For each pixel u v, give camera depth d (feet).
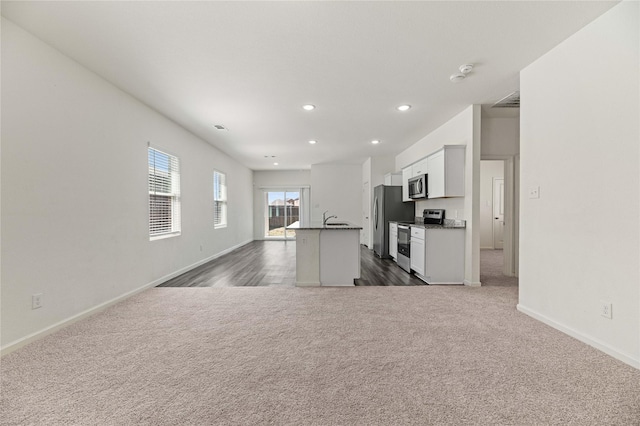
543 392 5.48
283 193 34.14
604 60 6.97
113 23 7.20
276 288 13.06
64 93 8.61
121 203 11.15
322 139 19.01
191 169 17.37
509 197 15.35
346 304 10.78
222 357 6.86
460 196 13.71
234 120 14.92
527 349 7.17
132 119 11.81
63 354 7.00
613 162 6.77
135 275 12.04
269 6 6.63
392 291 12.53
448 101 12.49
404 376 6.05
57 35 7.68
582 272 7.55
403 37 7.88
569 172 7.92
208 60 9.02
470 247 13.29
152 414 4.92
